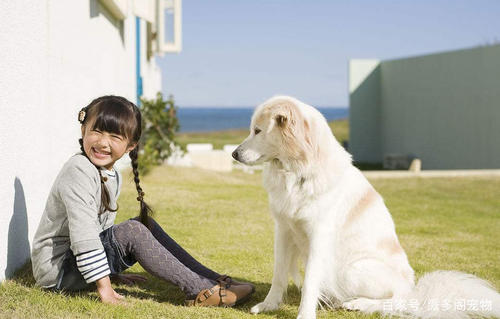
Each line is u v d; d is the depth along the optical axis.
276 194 3.10
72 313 2.68
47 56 4.21
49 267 2.91
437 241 5.53
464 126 15.24
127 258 3.02
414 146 17.69
